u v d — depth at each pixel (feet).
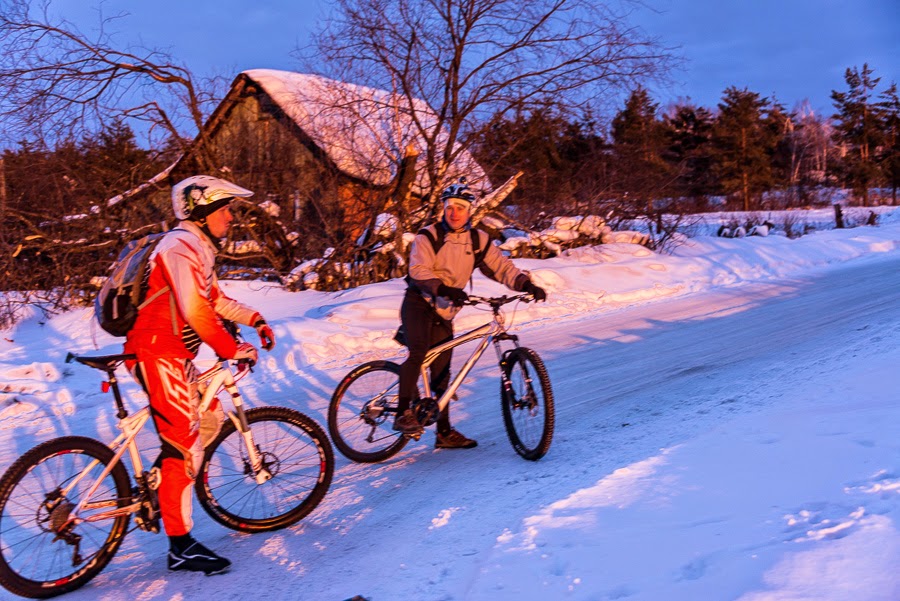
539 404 16.19
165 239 12.27
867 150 194.18
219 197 12.53
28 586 11.66
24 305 38.52
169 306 12.31
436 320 16.98
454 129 43.06
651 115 54.85
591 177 51.65
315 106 44.78
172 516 12.37
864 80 195.83
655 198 57.62
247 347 13.05
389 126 44.42
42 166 41.86
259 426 14.07
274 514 14.15
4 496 11.59
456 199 16.43
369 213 43.98
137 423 12.67
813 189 191.72
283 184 46.39
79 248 41.55
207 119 44.14
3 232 41.09
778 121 225.97
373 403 17.61
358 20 41.45
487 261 17.02
